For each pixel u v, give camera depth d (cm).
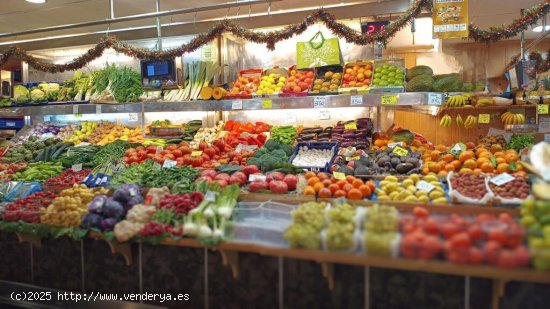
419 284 295
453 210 320
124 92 618
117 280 381
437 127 825
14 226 374
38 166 530
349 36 459
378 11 568
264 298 334
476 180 352
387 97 482
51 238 405
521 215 280
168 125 606
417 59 904
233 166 444
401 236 255
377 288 304
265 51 654
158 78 581
